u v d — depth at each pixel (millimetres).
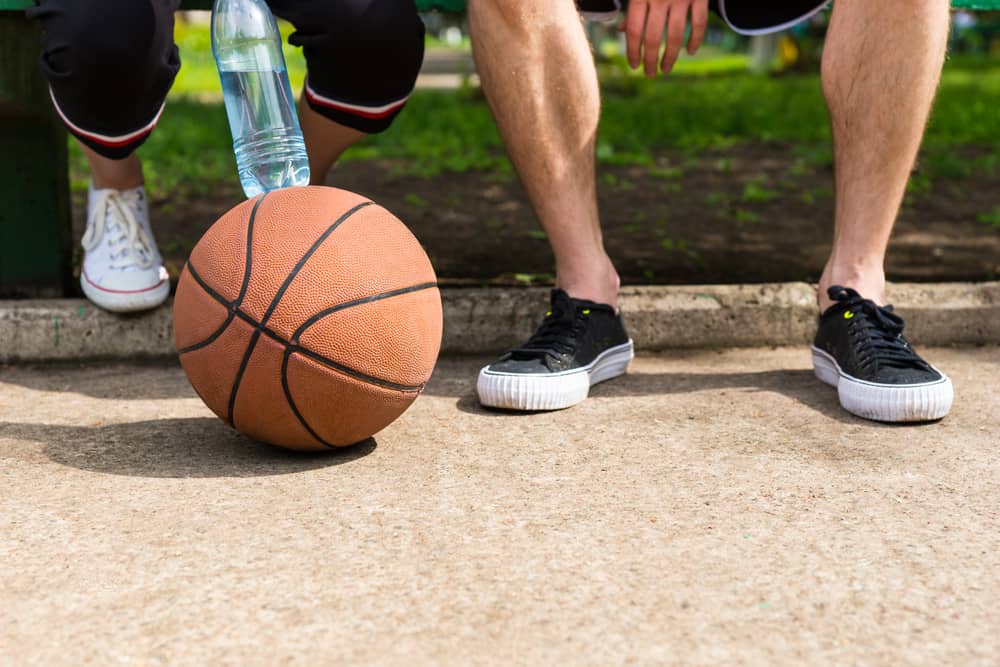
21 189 3014
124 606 1399
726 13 2582
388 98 2514
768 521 1695
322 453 2053
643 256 3955
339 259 1850
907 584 1466
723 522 1690
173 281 3354
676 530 1656
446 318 2914
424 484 1869
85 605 1403
